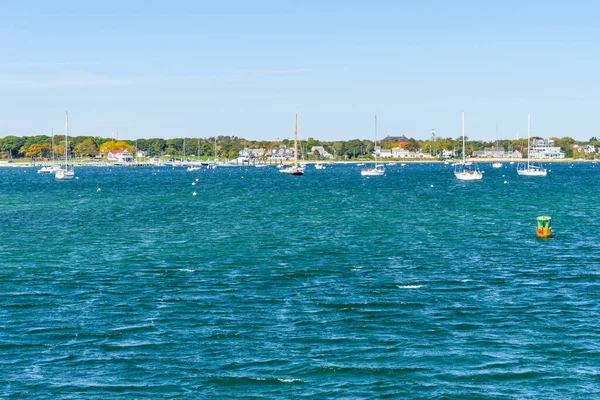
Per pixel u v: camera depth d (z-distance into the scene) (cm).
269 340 4462
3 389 3741
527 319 4881
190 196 18188
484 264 6875
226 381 3828
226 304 5316
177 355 4216
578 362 4066
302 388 3747
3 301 5444
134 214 12781
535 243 8250
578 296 5516
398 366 4022
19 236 9394
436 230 9662
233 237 9081
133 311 5144
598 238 8631
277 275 6381
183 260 7238
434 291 5706
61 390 3728
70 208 14388
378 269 6644
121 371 3975
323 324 4788
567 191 18975
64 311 5156
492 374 3903
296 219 11425
